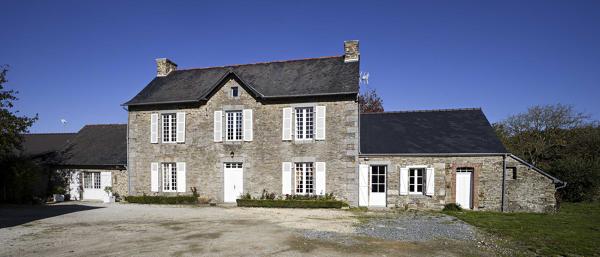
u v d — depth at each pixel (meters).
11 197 19.58
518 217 13.42
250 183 17.45
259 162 17.42
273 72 19.17
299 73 18.58
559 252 8.16
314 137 16.80
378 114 19.42
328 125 16.67
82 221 12.47
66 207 16.78
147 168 19.02
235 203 17.59
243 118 17.75
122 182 19.77
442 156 15.82
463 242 9.13
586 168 18.86
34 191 20.67
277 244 8.90
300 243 9.00
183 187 18.41
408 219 12.90
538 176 15.13
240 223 11.98
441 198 15.76
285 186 17.00
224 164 17.98
